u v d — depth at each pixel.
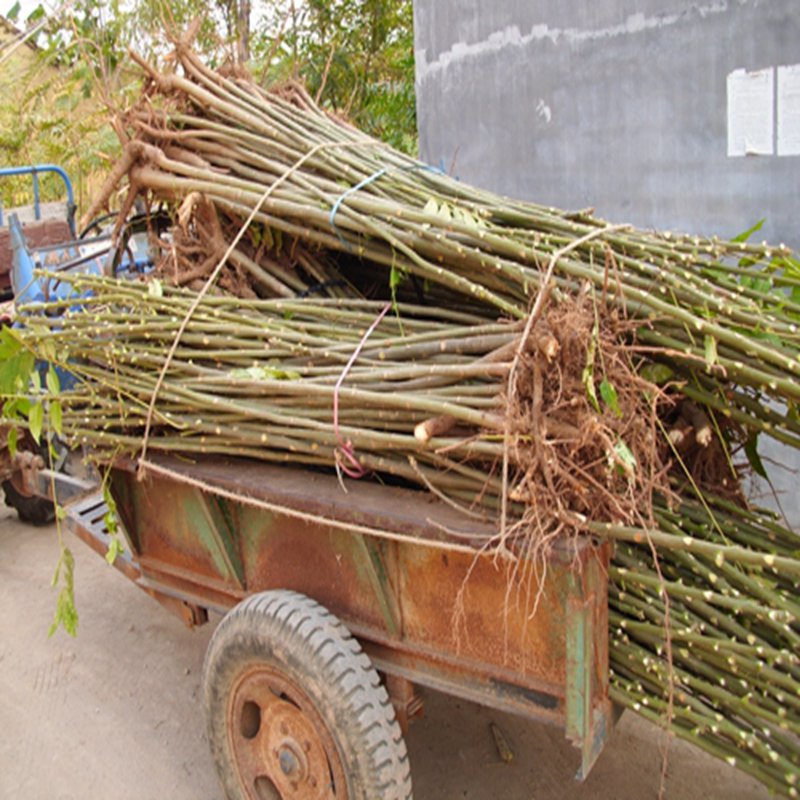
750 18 3.88
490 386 2.10
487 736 3.26
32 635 4.17
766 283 2.36
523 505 2.04
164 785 3.13
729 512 2.43
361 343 2.41
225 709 2.65
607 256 2.08
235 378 2.52
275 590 2.55
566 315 1.94
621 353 2.12
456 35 5.00
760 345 2.06
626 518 1.99
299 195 2.79
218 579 2.90
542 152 4.79
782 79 3.85
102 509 3.65
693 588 2.03
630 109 4.37
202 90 3.15
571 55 4.52
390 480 2.56
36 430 2.72
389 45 8.05
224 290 3.00
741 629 2.04
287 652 2.36
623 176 4.48
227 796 2.76
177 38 3.29
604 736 2.12
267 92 3.33
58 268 4.26
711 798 2.87
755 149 3.99
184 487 2.83
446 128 5.21
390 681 2.50
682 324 2.18
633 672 2.14
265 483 2.48
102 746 3.36
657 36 4.19
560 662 2.06
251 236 3.06
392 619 2.38
